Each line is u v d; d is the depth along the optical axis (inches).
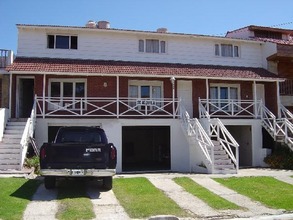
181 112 733.9
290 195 420.2
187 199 398.9
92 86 776.9
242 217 335.3
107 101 754.8
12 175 499.2
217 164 609.6
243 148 820.0
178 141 723.4
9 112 681.6
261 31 1037.8
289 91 914.7
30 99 808.9
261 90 891.4
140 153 920.3
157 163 876.6
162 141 920.3
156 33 839.1
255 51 927.0
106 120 694.5
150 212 344.2
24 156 566.3
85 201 376.8
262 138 784.9
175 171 694.5
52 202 371.9
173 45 866.1
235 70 855.7
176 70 794.8
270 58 894.4
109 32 823.1
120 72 736.3
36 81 749.9
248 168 705.6
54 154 407.8
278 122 764.0
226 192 438.9
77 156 410.3
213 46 893.8
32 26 773.9
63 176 411.8
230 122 759.7
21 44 781.3
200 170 641.6
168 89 815.7
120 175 581.3
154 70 776.3
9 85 748.0
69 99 767.7
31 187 432.5
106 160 414.0
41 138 677.9
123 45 832.9
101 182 490.9
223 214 343.9
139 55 839.7
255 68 907.4
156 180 506.6
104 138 462.9
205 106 835.4
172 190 442.3
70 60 785.6
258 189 452.8
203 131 631.8
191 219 327.3
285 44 877.2
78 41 810.2
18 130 634.8
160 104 809.5
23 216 320.5
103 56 818.8
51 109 756.6
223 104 853.2
